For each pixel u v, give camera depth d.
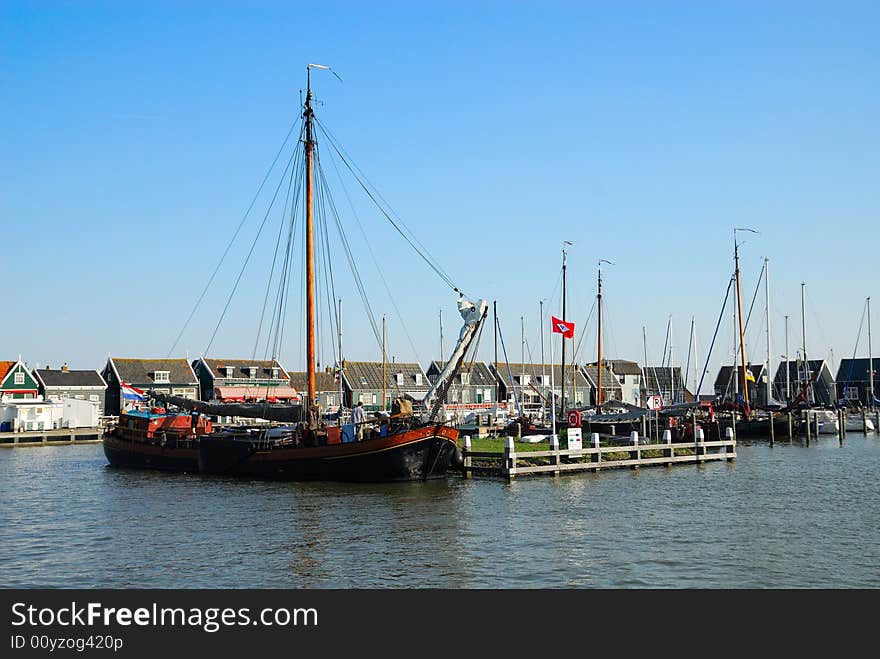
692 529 31.27
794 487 43.19
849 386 147.88
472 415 86.69
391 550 27.69
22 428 88.62
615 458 52.03
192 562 26.42
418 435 42.72
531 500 38.00
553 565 25.83
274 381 114.06
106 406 106.94
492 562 26.16
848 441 83.25
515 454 45.03
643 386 137.50
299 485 43.38
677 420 64.19
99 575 25.08
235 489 42.75
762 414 89.81
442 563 26.03
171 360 111.69
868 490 42.12
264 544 28.78
